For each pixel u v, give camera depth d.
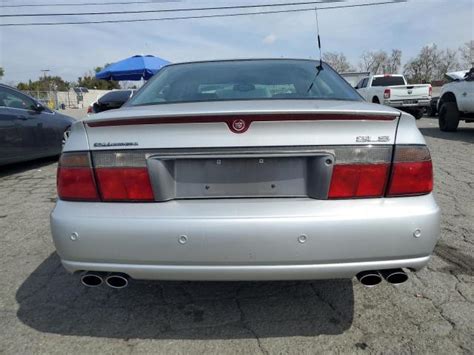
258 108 1.97
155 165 1.94
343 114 1.88
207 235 1.88
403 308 2.43
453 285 2.67
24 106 6.58
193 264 1.92
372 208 1.90
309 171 1.94
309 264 1.90
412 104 14.62
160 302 2.56
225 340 2.18
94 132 1.99
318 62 3.18
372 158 1.92
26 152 6.43
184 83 2.79
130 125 1.94
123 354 2.07
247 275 1.92
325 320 2.34
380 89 15.15
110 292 2.69
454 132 10.58
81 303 2.56
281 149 1.89
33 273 2.97
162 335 2.23
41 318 2.40
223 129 1.90
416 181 1.95
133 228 1.91
